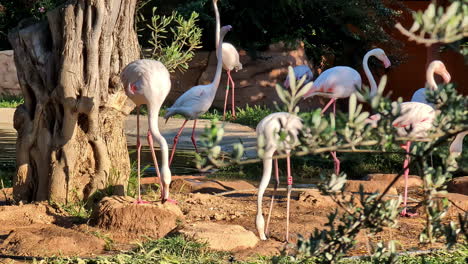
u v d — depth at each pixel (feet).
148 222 31.91
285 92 14.19
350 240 16.17
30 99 38.37
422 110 36.09
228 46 94.68
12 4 132.16
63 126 36.96
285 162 59.67
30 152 37.93
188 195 41.70
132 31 40.27
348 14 109.29
